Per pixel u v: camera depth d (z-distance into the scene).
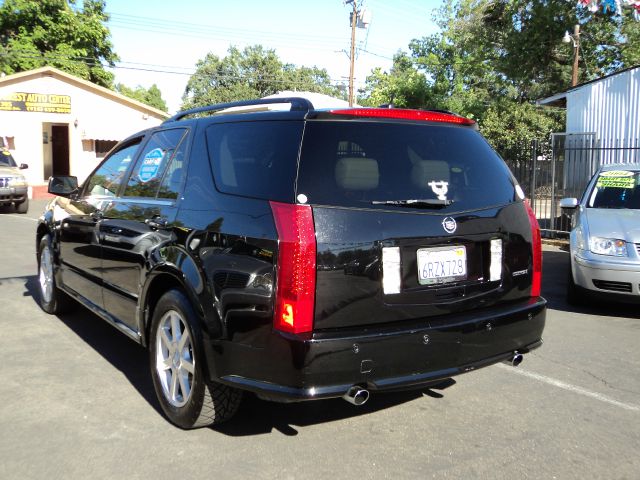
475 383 4.40
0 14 34.47
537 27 21.09
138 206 4.12
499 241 3.49
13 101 26.53
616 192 7.42
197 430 3.54
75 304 6.00
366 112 3.19
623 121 14.14
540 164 14.20
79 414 3.73
